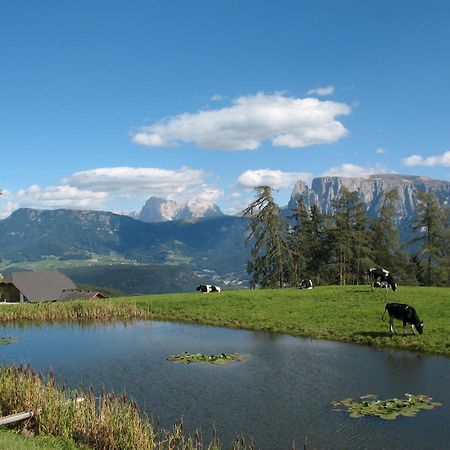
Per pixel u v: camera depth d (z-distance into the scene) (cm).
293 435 1781
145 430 1631
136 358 3112
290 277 8400
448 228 8194
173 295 6288
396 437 1733
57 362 3047
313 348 3256
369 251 8356
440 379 2423
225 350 3291
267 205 8344
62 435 1673
